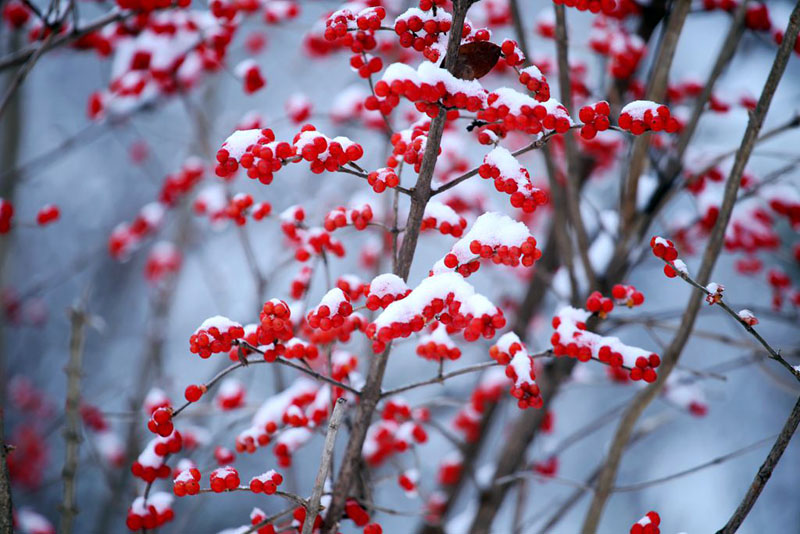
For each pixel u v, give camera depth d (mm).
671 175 3275
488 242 1728
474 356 5098
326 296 1792
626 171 3326
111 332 7984
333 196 5824
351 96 4203
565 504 3467
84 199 9102
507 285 5250
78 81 9430
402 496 7105
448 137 4211
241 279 7449
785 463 8039
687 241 4004
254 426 2469
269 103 8484
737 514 1872
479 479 3928
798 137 6223
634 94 3900
